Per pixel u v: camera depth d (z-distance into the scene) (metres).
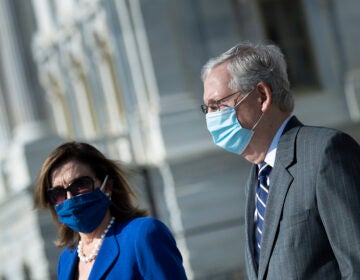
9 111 44.84
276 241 7.09
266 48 7.49
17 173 33.12
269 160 7.43
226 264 28.56
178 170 28.66
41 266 31.42
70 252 8.24
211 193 28.61
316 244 6.91
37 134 32.41
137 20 29.67
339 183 6.79
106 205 7.93
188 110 29.11
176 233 28.50
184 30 29.97
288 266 6.97
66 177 7.92
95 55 34.56
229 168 28.88
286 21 31.30
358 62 31.50
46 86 42.91
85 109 38.38
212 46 30.20
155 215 28.88
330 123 30.64
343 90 31.25
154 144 29.36
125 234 7.73
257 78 7.35
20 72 33.88
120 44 30.77
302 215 6.95
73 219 7.86
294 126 7.37
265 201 7.41
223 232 28.66
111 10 30.81
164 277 7.49
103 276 7.66
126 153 30.58
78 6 35.22
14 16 34.34
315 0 31.52
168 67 29.50
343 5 31.61
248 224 7.68
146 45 29.48
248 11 30.77
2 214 34.81
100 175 8.05
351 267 6.63
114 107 34.03
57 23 39.12
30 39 34.59
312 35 31.39
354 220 6.67
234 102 7.41
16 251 34.47
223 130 7.48
